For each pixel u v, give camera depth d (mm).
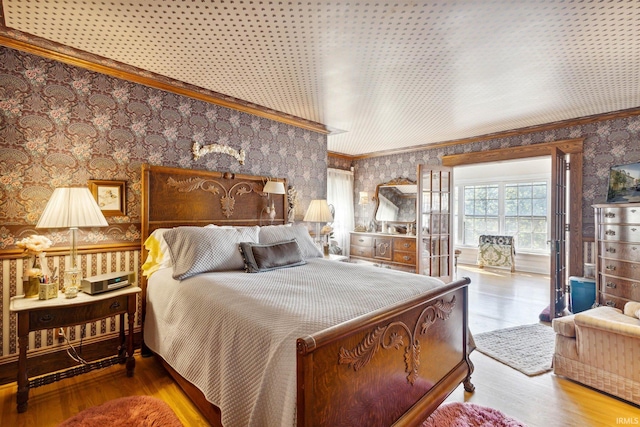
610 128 3781
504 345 2883
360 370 1380
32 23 1997
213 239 2527
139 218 2816
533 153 4387
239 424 1406
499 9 1826
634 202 3252
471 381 2307
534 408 1981
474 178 7262
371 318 1386
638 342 1984
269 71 2676
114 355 2680
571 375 2297
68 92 2463
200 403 1778
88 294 2199
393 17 1915
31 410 1935
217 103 3305
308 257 3150
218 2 1787
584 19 1910
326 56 2420
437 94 3182
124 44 2254
